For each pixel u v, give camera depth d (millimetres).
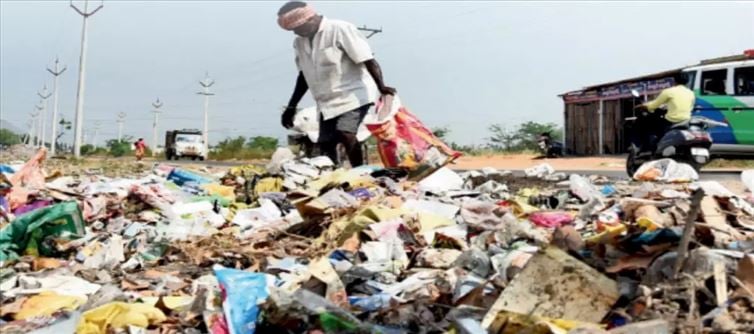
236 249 4332
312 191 6145
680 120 10094
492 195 6688
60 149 75812
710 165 16328
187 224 5301
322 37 7668
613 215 4773
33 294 3201
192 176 8484
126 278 3639
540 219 4871
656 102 10297
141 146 32875
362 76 7809
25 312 2961
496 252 3748
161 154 58562
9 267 3920
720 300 2430
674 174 8133
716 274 2514
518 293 2510
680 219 3801
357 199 5602
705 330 2289
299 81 8586
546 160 22703
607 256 2934
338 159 8398
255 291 2877
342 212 5020
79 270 3791
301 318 2508
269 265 3787
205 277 3588
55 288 3320
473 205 5176
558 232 3172
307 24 7707
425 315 2729
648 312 2408
